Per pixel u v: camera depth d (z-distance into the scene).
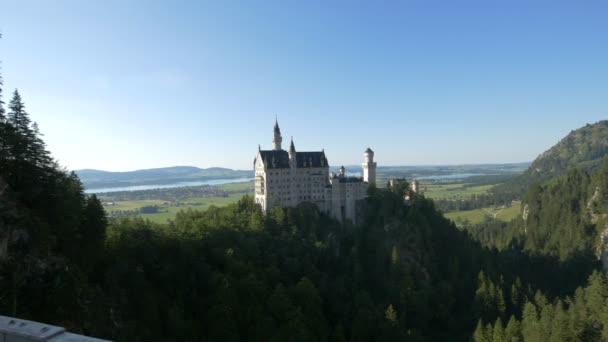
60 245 78.06
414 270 164.88
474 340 117.69
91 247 89.56
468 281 166.88
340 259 166.12
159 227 143.00
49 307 64.25
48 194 76.75
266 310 109.75
